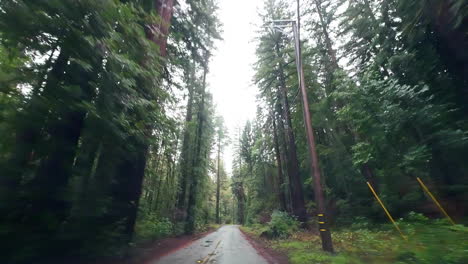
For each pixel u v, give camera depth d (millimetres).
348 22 14461
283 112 20516
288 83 19719
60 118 4680
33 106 4027
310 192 22500
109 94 5121
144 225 11352
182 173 19844
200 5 11766
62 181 4895
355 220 13758
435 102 9117
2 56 4246
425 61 9523
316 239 11164
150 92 7117
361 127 9742
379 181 13336
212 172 27672
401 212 10523
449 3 7676
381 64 11016
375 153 10016
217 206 44719
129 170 7703
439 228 5430
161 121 7375
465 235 4801
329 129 17594
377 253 6301
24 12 3598
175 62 9992
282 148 24531
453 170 8219
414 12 8969
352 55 14234
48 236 4441
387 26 10828
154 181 12305
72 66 4844
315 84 17438
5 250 3873
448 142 7723
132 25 5566
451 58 9141
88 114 4930
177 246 11891
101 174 5883
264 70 18344
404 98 8789
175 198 19594
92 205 5422
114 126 5336
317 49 16094
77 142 5176
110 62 4926
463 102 8883
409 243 5516
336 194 18297
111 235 6066
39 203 4434
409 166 8844
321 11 15133
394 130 8727
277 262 7527
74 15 4086
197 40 11766
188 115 19594
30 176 4555
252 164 34781
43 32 4027
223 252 9789
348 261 6199
